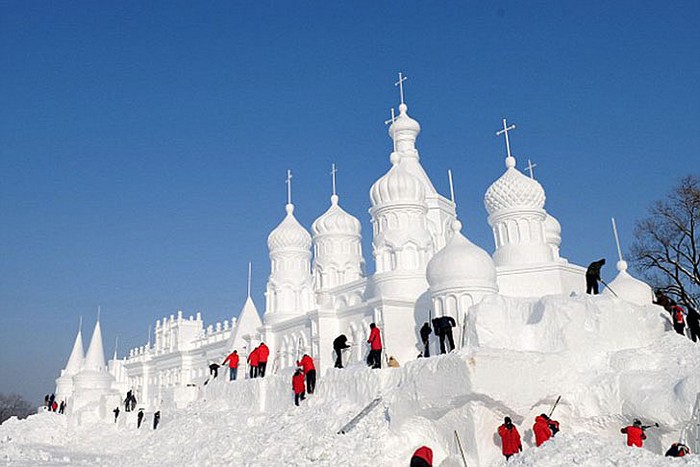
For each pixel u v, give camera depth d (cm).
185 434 3788
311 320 4791
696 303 5278
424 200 5153
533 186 5062
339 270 5922
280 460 2456
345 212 6194
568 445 1808
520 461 1825
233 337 6544
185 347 8269
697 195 5166
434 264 3912
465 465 2177
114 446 5197
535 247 4894
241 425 3559
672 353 2602
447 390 2283
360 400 2983
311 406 3281
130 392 6625
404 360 4147
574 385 2472
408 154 6284
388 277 4684
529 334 2831
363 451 2383
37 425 6147
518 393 2291
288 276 6138
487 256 3909
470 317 2969
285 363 5159
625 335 2789
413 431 2462
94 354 8281
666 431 2250
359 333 4450
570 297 2878
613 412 2394
